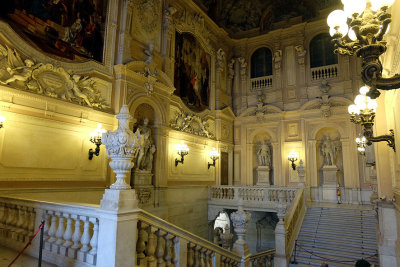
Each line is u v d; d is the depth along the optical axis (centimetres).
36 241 457
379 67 317
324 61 1755
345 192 1561
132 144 365
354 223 1150
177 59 1484
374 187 1242
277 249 927
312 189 1647
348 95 1623
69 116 911
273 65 1878
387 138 636
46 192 818
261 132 1867
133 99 1137
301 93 1758
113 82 1091
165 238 416
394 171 806
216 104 1773
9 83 765
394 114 720
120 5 1163
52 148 857
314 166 1659
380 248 720
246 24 2005
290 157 1670
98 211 351
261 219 1692
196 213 1473
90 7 1048
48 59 873
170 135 1360
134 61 1145
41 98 832
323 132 1717
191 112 1539
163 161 1275
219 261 520
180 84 1493
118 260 331
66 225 438
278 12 1948
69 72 929
